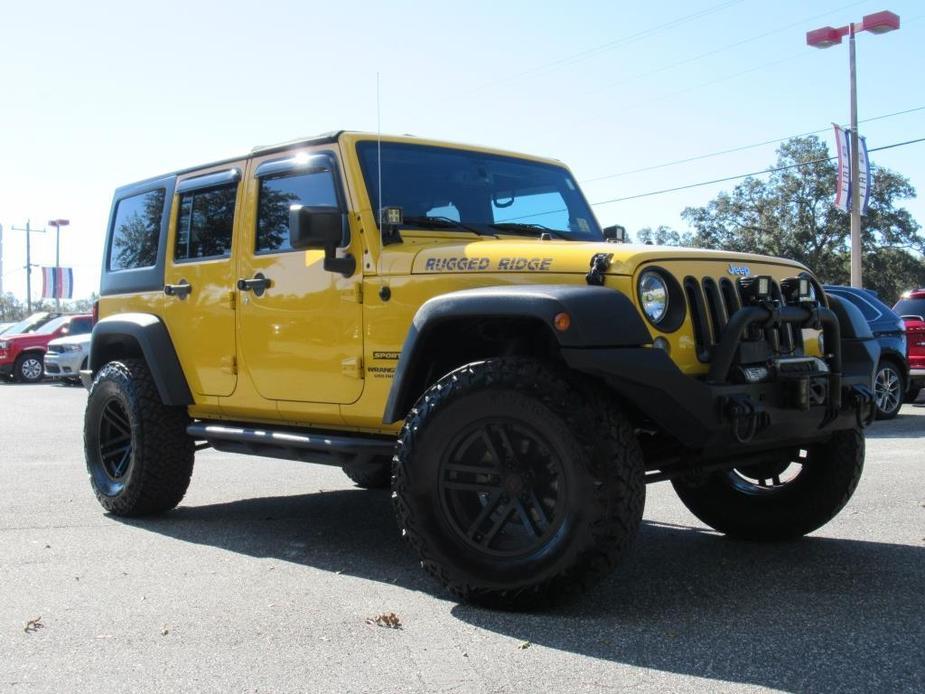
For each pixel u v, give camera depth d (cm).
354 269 440
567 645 322
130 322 568
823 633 330
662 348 360
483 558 360
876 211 4703
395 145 470
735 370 371
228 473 766
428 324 376
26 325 2503
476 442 368
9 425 1197
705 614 355
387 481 680
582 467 337
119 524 552
